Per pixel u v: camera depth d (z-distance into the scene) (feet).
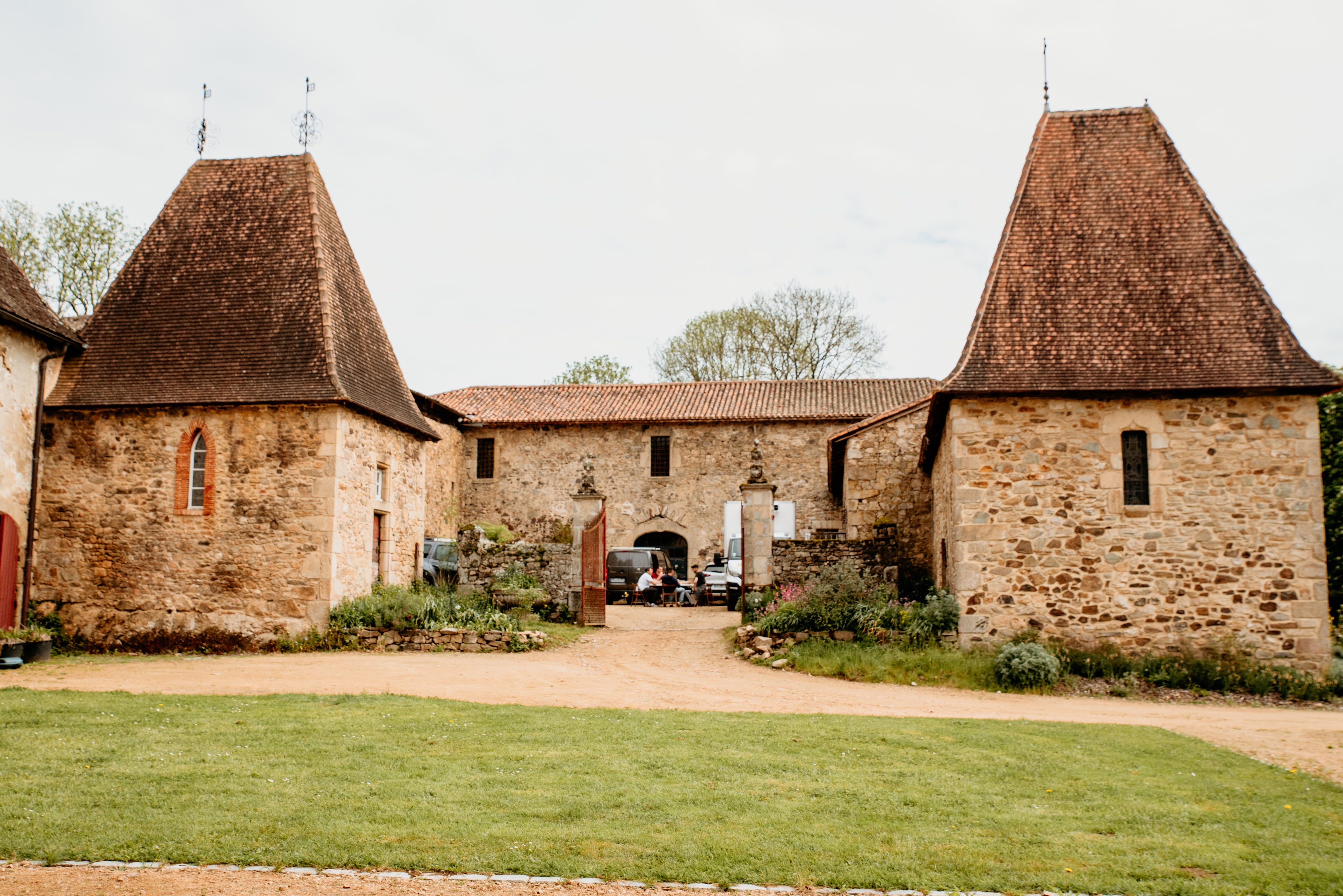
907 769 24.20
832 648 45.11
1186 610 42.39
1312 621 41.70
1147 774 24.52
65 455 48.93
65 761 22.99
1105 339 44.80
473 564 60.29
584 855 17.42
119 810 19.34
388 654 45.70
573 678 40.06
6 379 46.42
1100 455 43.55
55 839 17.70
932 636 44.37
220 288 52.29
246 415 48.32
